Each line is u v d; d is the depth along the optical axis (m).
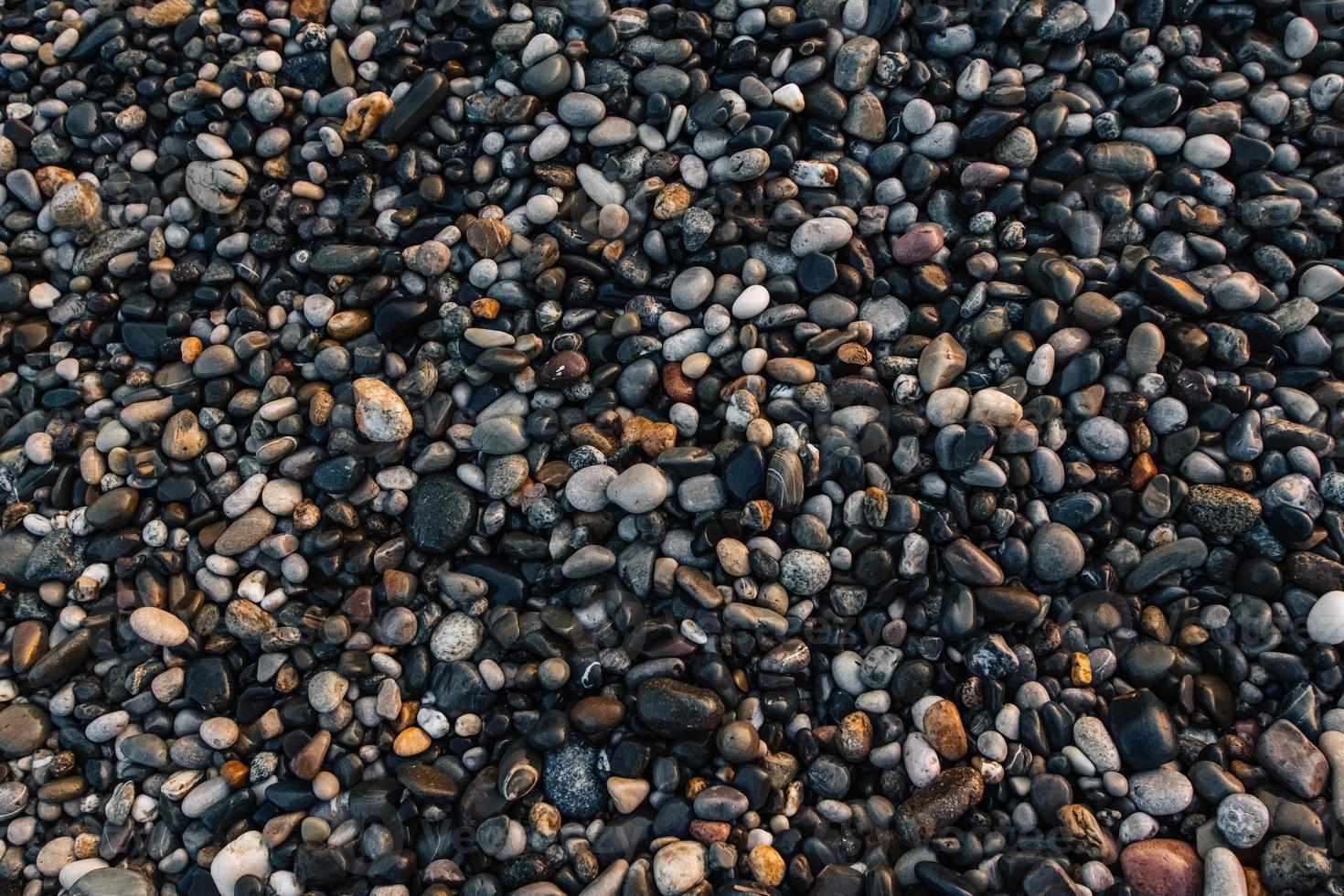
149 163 2.02
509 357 1.85
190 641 1.74
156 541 1.80
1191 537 1.74
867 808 1.63
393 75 2.03
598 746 1.67
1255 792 1.57
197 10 2.11
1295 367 1.82
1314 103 1.92
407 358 1.93
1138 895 1.51
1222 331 1.81
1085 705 1.65
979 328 1.85
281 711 1.70
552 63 1.95
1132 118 1.95
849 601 1.73
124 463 1.83
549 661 1.69
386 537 1.84
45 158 2.04
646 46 2.01
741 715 1.68
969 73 1.92
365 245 1.96
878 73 1.94
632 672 1.70
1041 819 1.58
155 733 1.72
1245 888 1.49
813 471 1.78
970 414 1.78
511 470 1.82
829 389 1.84
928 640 1.71
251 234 2.00
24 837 1.67
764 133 1.93
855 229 1.94
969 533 1.76
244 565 1.80
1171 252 1.88
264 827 1.64
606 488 1.79
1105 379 1.82
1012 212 1.93
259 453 1.82
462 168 1.98
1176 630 1.72
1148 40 1.97
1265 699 1.67
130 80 2.06
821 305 1.89
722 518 1.77
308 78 2.03
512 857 1.59
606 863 1.60
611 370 1.88
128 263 1.98
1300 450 1.73
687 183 1.95
